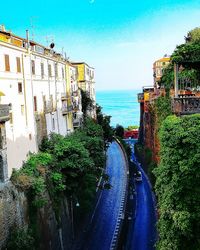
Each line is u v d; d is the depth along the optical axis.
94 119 87.19
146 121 76.75
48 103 52.38
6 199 32.44
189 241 25.20
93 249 47.28
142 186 67.81
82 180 50.59
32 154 43.62
